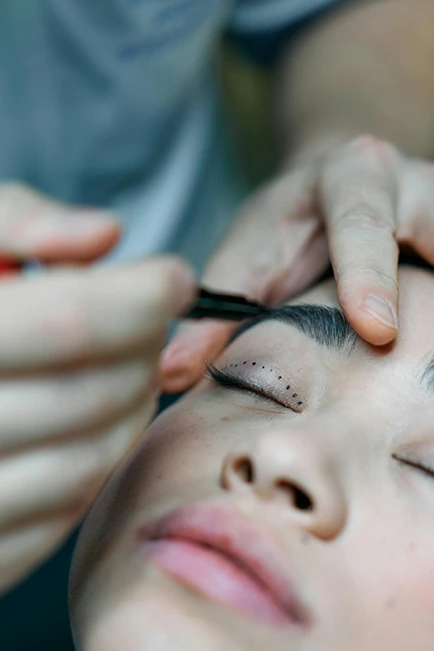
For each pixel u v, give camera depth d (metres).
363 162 0.97
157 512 0.66
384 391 0.72
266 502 0.61
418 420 0.70
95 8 1.18
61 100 1.26
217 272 1.05
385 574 0.62
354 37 1.40
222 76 1.92
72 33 1.20
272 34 1.47
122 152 1.37
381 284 0.75
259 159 1.95
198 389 0.86
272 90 1.53
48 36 1.20
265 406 0.77
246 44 1.52
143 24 1.21
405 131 1.35
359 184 0.93
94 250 0.55
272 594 0.59
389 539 0.63
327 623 0.60
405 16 1.41
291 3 1.42
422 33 1.41
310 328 0.78
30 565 0.56
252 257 1.04
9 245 0.54
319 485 0.60
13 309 0.48
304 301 0.86
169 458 0.72
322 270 1.01
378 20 1.41
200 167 1.52
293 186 1.08
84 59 1.23
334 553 0.62
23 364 0.49
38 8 1.17
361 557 0.62
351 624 0.60
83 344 0.49
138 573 0.62
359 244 0.81
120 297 0.50
